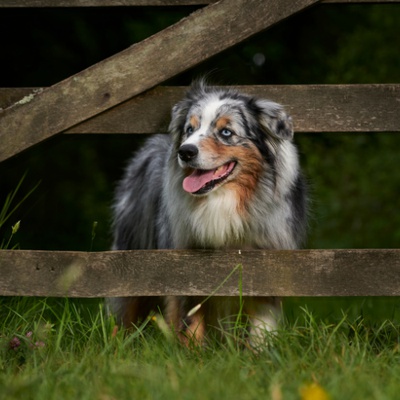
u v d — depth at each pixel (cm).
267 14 755
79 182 1814
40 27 1664
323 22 1847
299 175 923
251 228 865
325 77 1814
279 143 881
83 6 796
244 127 857
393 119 766
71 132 777
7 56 1666
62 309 998
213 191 858
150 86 768
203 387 577
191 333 848
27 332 778
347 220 1773
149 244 998
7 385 591
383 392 573
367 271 761
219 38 760
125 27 1677
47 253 770
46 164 1800
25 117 768
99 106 770
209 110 859
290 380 617
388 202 1775
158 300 1023
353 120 770
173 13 1677
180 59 765
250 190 863
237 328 797
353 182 1777
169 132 852
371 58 1802
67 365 669
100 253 772
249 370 651
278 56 1806
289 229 882
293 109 779
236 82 1695
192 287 771
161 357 690
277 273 767
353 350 691
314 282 766
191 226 866
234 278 768
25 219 1777
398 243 1750
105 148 1825
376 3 764
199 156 835
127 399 562
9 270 770
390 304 1320
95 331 796
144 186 1034
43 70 1688
